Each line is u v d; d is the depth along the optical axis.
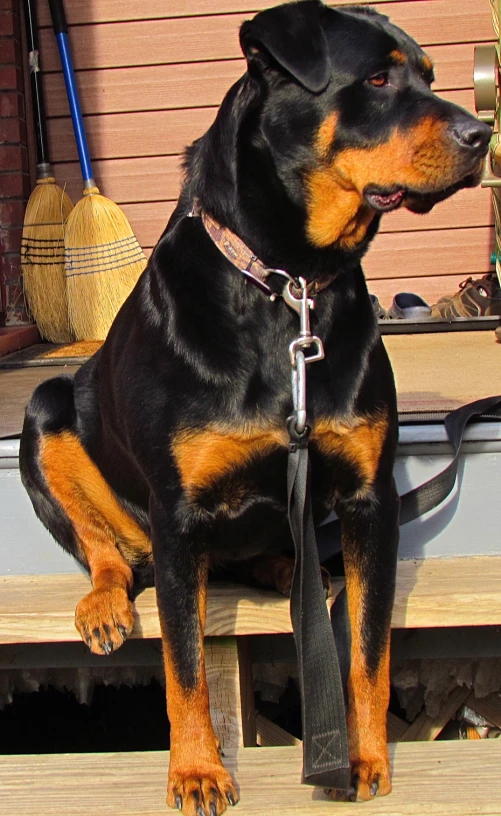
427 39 4.78
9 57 4.66
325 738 1.66
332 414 1.85
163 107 4.88
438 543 2.38
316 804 1.73
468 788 1.76
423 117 1.80
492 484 2.35
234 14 4.79
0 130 4.72
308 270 1.88
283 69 1.86
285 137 1.86
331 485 1.94
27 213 4.76
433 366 3.28
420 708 2.47
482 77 3.02
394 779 1.80
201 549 1.91
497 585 2.11
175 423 1.85
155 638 2.13
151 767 1.87
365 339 1.92
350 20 1.88
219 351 1.84
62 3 4.72
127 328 2.07
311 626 1.73
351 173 1.85
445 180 1.79
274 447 1.86
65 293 4.79
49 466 2.29
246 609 2.05
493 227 4.85
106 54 4.86
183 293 1.89
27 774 1.86
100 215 4.66
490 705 2.42
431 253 4.89
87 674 2.41
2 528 2.43
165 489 1.88
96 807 1.75
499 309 4.39
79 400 2.36
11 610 2.09
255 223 1.86
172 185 4.93
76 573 2.43
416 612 2.04
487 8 4.73
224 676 2.06
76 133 4.73
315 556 1.77
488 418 2.33
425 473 2.36
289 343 1.87
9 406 2.84
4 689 2.42
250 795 1.76
